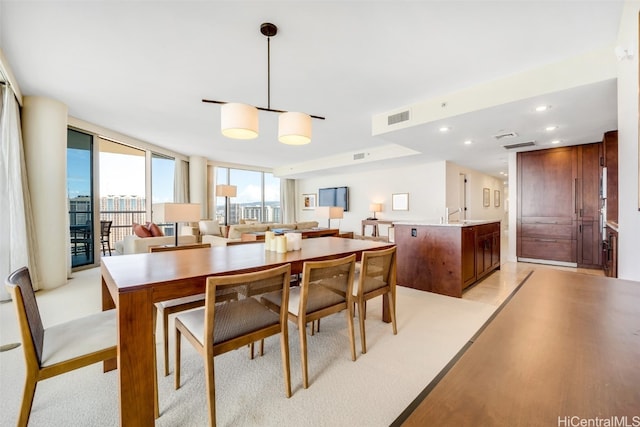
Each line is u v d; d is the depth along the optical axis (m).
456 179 7.18
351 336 1.96
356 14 2.09
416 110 3.75
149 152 6.30
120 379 1.20
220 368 1.89
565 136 4.34
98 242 5.05
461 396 0.48
